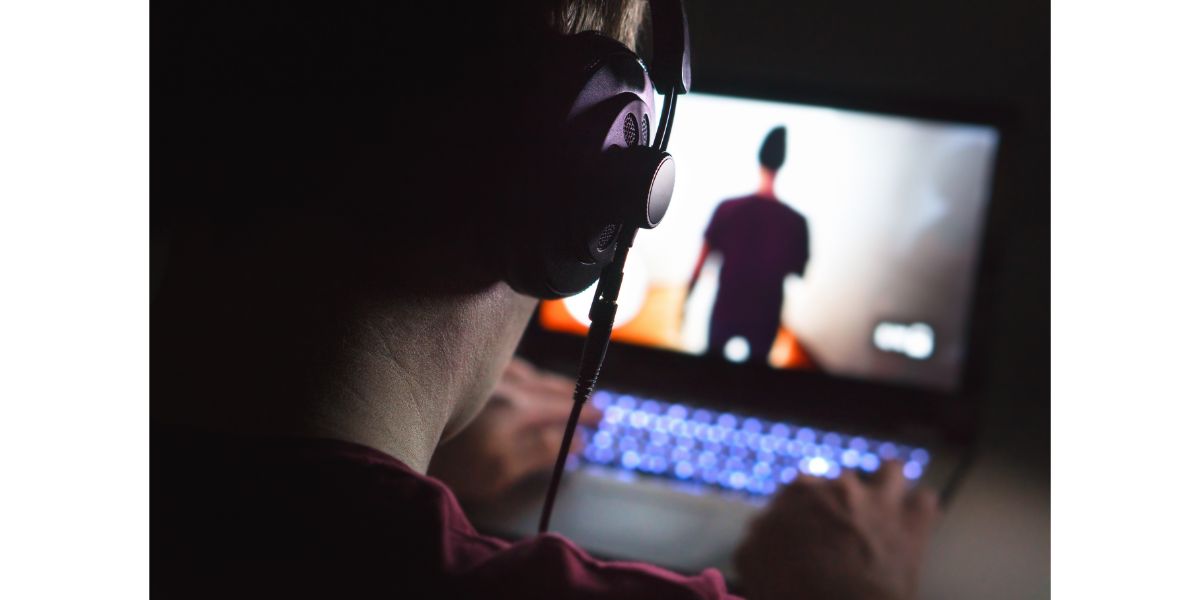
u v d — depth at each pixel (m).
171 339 0.43
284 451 0.40
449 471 0.94
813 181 1.17
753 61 1.43
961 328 1.15
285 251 0.42
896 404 1.15
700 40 1.44
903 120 1.16
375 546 0.38
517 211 0.41
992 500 0.98
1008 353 1.23
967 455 1.07
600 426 1.08
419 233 0.42
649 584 0.41
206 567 0.39
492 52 0.41
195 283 0.43
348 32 0.40
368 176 0.41
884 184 1.16
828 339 1.17
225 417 0.41
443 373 0.45
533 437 1.01
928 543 0.88
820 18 1.43
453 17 0.40
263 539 0.39
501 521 0.90
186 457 0.41
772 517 0.78
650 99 0.49
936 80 1.39
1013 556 0.87
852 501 0.81
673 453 1.05
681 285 1.20
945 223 1.15
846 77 1.41
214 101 0.42
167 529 0.40
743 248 1.19
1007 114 1.13
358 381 0.41
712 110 1.19
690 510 0.94
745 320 1.19
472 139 0.41
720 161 1.19
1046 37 1.38
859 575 0.73
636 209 0.44
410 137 0.40
